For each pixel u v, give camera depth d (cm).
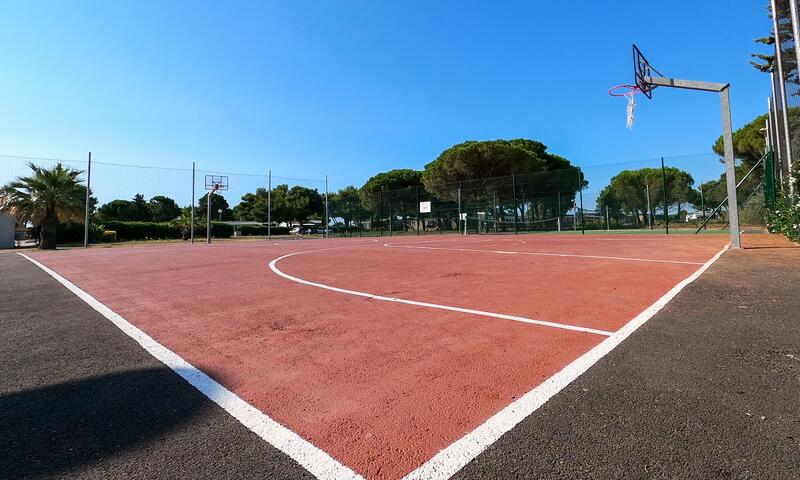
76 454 203
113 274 891
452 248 1530
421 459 196
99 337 405
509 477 181
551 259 1023
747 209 2191
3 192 2617
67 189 2702
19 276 892
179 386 286
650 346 343
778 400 242
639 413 232
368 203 4228
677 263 879
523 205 3209
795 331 370
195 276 824
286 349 361
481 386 277
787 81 1299
